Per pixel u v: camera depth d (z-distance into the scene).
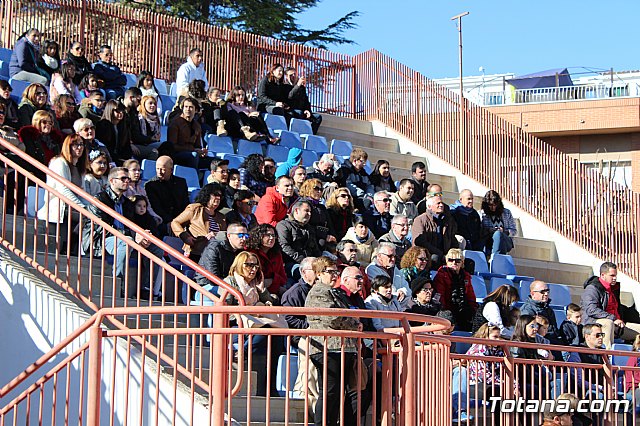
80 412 7.52
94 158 11.02
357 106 20.94
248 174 13.77
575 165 18.02
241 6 34.81
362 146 19.30
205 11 34.09
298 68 20.45
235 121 16.22
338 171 14.91
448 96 19.47
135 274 10.28
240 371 7.56
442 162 19.36
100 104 13.91
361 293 10.79
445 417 7.48
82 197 9.98
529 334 10.86
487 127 18.94
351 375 8.59
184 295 10.48
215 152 15.61
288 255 11.59
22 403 9.00
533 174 18.41
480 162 18.94
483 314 12.13
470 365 9.27
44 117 11.30
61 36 17.92
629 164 34.22
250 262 9.36
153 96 14.30
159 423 8.05
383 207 14.05
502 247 15.73
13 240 9.67
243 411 8.73
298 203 11.83
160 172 11.78
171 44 19.05
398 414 6.94
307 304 8.76
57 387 8.70
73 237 10.38
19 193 10.86
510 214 16.22
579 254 17.73
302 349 8.74
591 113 34.22
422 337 7.24
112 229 8.81
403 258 12.19
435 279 12.52
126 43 18.61
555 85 36.81
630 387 11.48
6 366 9.24
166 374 8.16
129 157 13.35
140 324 9.55
